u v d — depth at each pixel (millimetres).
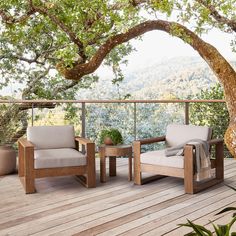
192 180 3904
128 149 4523
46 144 4676
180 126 4730
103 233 2783
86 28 2936
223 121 6234
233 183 4406
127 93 9070
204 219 3076
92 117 5984
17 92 9117
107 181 4566
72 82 9281
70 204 3562
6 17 3156
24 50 8695
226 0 2795
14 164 5160
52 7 2953
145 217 3148
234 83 2387
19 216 3209
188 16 2826
